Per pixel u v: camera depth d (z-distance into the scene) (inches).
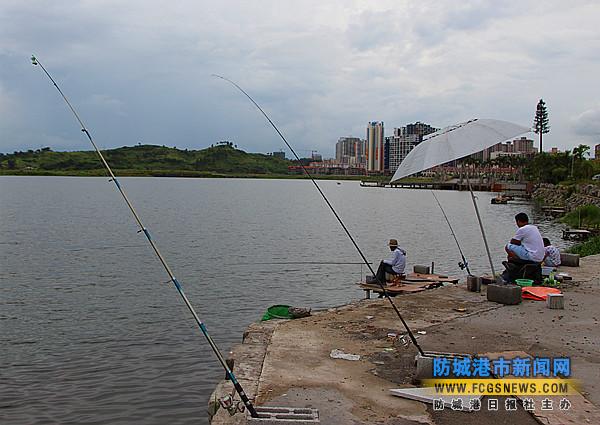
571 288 399.9
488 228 1690.5
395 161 7396.7
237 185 5639.8
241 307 641.0
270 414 181.9
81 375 428.8
